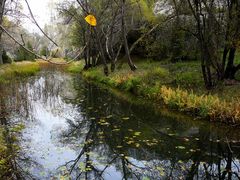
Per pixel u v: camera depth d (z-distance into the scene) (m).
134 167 6.83
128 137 8.83
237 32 11.49
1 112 11.63
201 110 10.60
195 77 14.95
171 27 17.89
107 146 8.16
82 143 8.40
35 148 7.96
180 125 9.93
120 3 19.97
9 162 6.98
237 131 9.05
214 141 8.37
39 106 13.33
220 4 13.55
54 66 45.94
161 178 6.28
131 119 10.92
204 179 6.22
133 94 15.84
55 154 7.57
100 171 6.61
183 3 14.05
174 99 12.05
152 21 19.86
